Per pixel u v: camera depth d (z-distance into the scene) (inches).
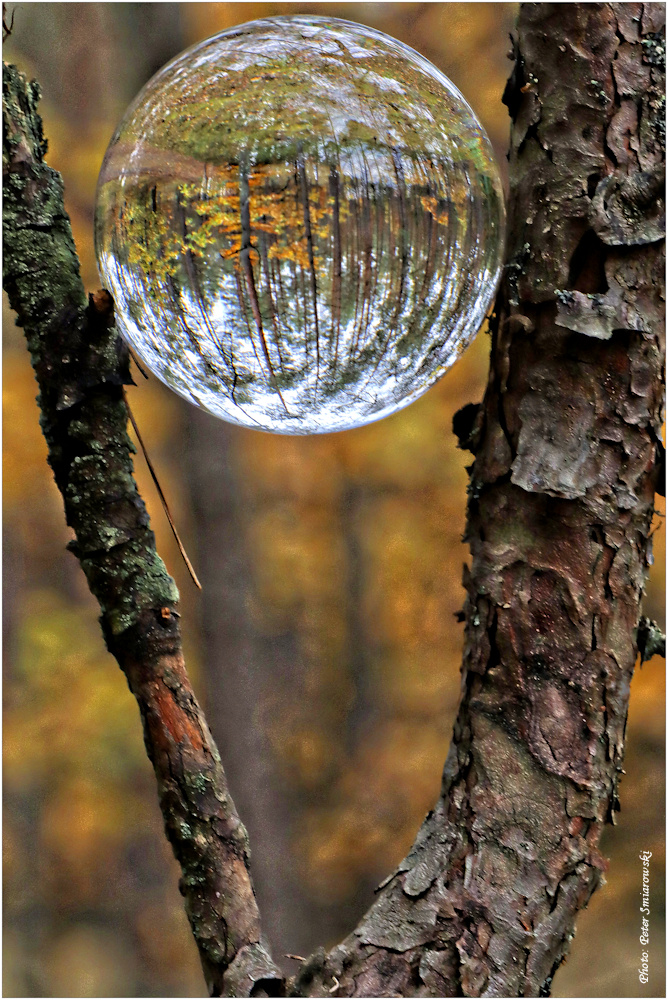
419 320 32.3
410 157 32.1
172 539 65.9
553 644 32.9
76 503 33.1
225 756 63.7
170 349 32.5
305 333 32.2
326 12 60.1
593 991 67.6
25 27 59.4
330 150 32.0
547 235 32.9
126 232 32.3
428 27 65.4
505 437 33.1
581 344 32.9
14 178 33.1
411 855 32.9
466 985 32.4
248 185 32.0
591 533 32.9
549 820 32.7
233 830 32.9
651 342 32.9
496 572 33.0
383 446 76.7
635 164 32.8
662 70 32.9
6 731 75.9
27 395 72.1
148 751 33.0
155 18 59.4
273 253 32.0
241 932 32.7
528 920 32.5
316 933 73.5
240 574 63.2
